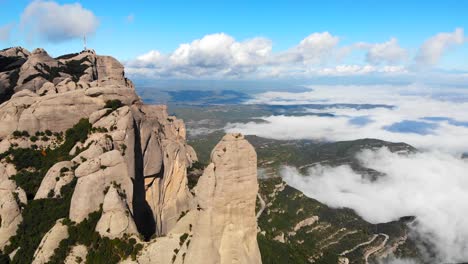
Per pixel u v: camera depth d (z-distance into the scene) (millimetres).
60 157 71000
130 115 73875
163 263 53938
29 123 76562
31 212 61250
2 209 59688
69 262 54062
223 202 51625
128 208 62344
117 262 54406
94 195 60094
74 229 57094
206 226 51719
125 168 64125
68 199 63062
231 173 51750
